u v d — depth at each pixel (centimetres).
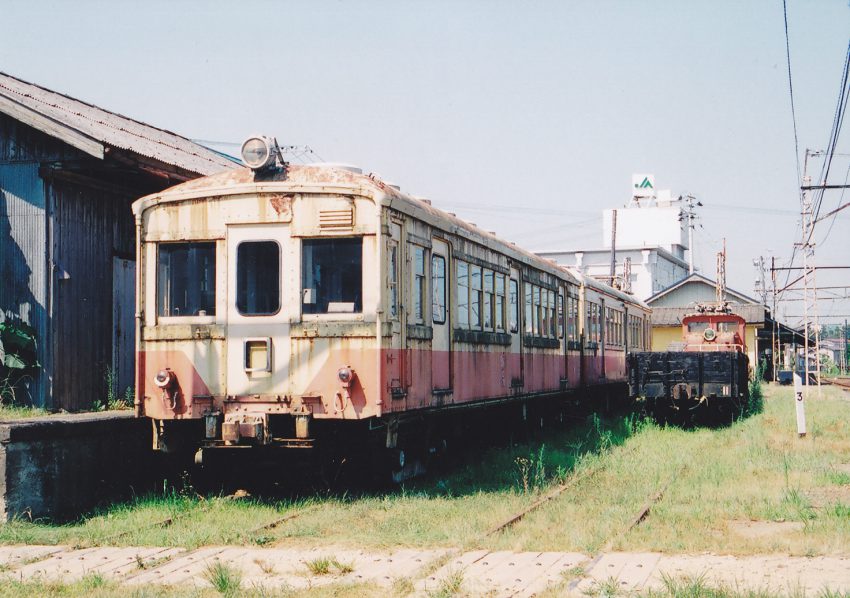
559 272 1864
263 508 956
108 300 1370
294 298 981
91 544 809
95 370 1330
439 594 613
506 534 822
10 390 1234
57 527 891
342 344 966
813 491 1057
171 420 1041
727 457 1376
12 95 1297
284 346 980
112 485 1039
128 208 1427
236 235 1002
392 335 996
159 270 1030
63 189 1289
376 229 970
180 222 1021
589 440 1700
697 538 797
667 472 1231
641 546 768
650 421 1997
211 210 1011
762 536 816
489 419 1516
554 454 1396
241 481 1129
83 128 1238
